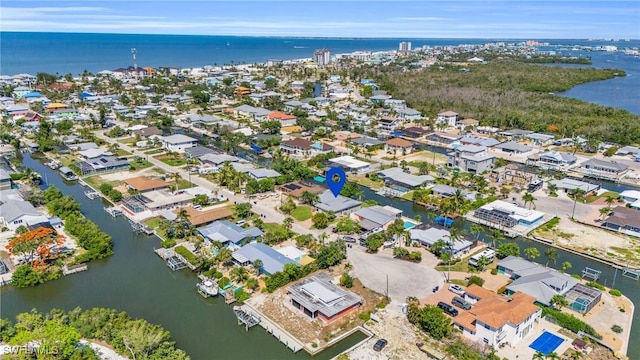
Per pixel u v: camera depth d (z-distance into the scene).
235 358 85.69
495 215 147.25
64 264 117.38
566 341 89.06
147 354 82.81
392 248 128.62
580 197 168.62
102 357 83.06
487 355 82.31
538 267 112.25
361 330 93.75
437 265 119.06
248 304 101.50
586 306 97.88
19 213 136.88
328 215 146.62
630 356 86.38
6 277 110.31
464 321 90.88
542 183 183.50
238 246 125.19
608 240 135.75
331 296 98.62
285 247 125.25
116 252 126.50
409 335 91.25
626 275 117.31
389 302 102.19
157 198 156.62
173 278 113.88
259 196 167.00
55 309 95.50
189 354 86.44
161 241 133.12
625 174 198.75
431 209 159.50
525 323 89.69
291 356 86.81
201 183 180.00
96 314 93.00
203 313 99.62
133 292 107.50
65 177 187.38
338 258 117.31
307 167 193.50
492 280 111.94
